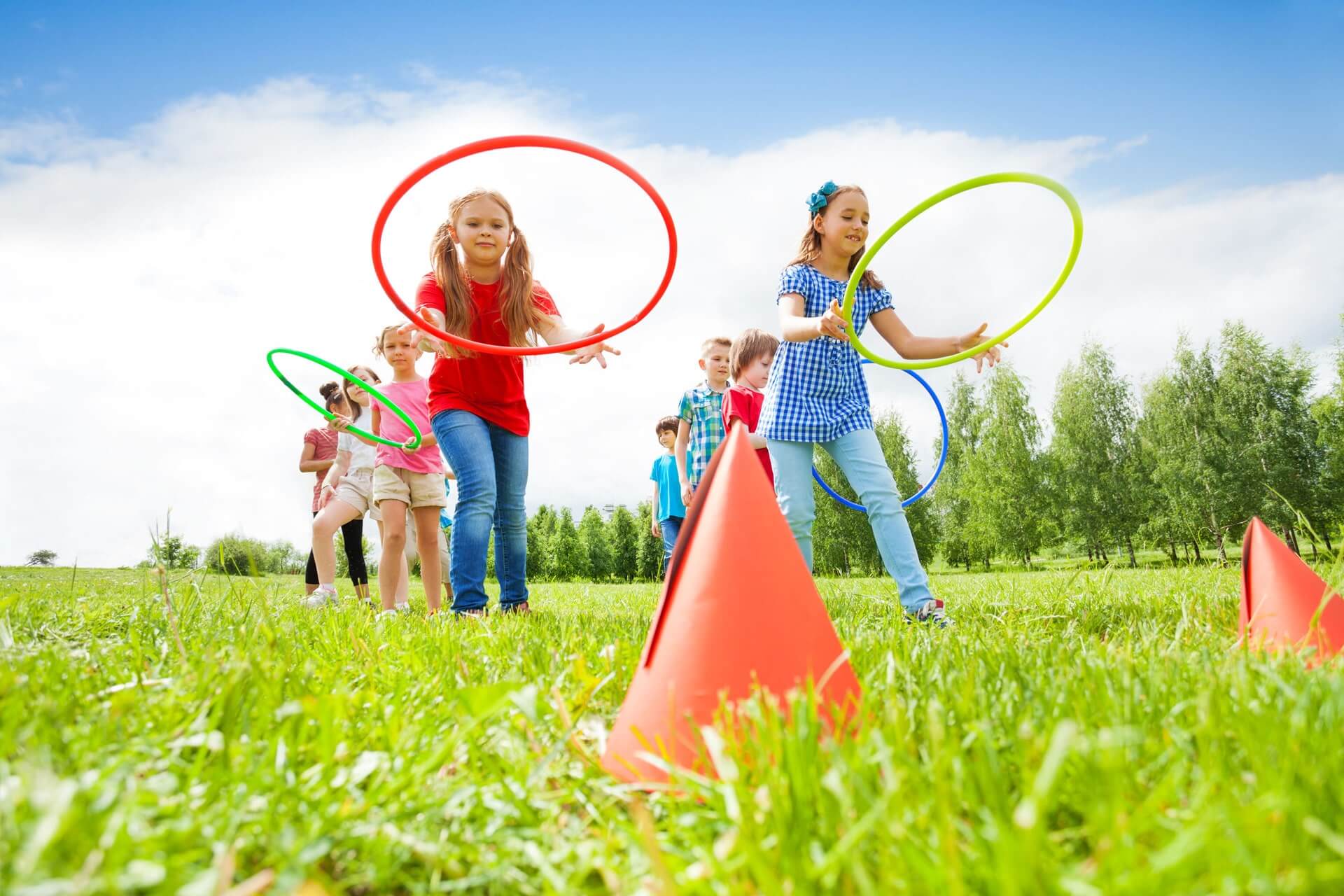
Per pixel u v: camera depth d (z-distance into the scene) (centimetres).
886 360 383
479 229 439
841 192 457
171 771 129
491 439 470
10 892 82
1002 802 101
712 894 92
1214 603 375
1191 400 3300
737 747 130
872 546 3869
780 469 451
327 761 124
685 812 123
